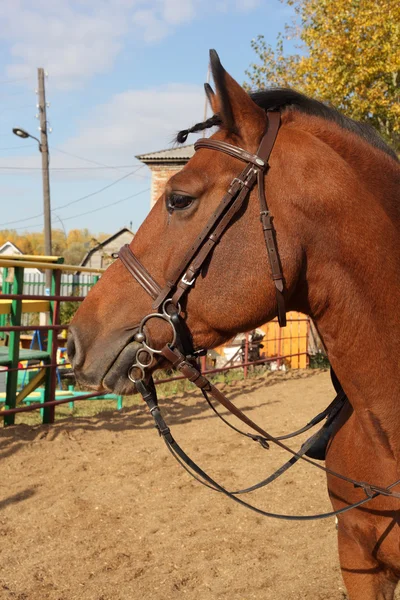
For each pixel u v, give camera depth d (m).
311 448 2.37
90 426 6.81
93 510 4.49
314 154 1.86
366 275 1.83
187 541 4.04
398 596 3.41
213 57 1.85
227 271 1.84
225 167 1.86
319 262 1.85
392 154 2.04
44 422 6.80
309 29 15.53
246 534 4.18
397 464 1.87
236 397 8.85
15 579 3.47
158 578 3.53
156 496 4.82
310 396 8.95
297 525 4.35
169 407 8.02
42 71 19.42
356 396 1.91
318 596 3.35
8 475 5.12
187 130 2.16
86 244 56.44
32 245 73.94
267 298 1.84
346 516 2.11
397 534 1.91
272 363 12.69
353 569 2.14
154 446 6.12
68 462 5.52
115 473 5.29
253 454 5.96
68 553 3.82
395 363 1.85
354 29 14.41
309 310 1.93
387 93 14.88
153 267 1.92
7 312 6.24
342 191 1.83
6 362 6.27
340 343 1.89
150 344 1.91
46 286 18.77
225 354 12.23
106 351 1.92
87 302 2.01
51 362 6.73
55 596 3.30
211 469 5.48
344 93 14.90
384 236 1.85
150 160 20.05
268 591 3.41
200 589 3.43
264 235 1.81
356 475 2.04
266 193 1.83
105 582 3.47
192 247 1.85
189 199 1.87
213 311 1.86
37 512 4.41
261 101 2.00
